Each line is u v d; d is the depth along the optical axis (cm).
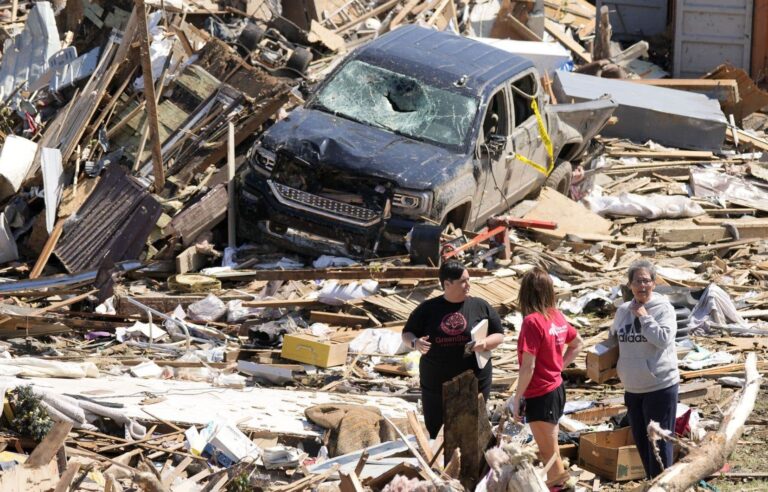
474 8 5844
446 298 1869
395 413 2122
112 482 1595
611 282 3203
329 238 3139
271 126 3403
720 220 3862
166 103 3612
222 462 1870
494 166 3366
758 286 3275
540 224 3303
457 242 3112
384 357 2591
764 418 2302
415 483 1602
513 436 2019
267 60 4362
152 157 3378
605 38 5566
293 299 2897
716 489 1966
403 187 3064
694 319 2880
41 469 1600
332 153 3125
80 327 2680
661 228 3706
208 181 3450
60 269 3184
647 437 1894
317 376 2480
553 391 1823
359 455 1880
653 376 1870
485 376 1878
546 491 1541
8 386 1927
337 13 5716
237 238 3306
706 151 4750
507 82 3466
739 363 2616
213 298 2836
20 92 3906
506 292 2944
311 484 1761
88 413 1956
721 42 6028
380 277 2898
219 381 2348
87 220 3197
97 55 3916
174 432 1952
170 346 2612
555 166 3947
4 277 3147
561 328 1827
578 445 2092
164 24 4225
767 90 5962
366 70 3472
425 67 3450
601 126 4141
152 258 3188
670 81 5256
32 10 4075
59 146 3488
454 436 1691
